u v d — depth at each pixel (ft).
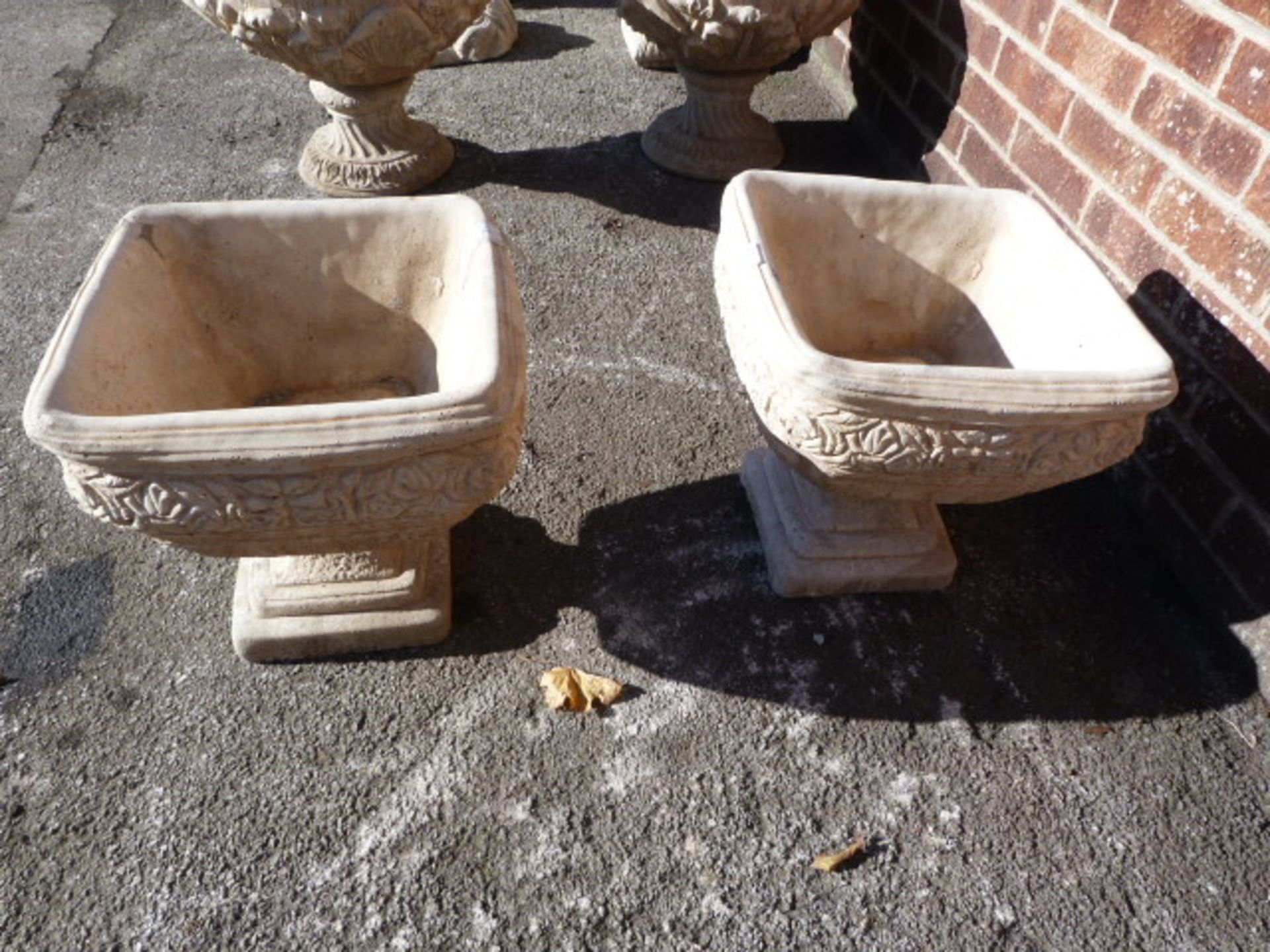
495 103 13.30
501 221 10.96
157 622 6.69
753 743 6.20
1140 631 7.03
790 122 13.35
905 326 7.32
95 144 12.00
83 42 14.42
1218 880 5.65
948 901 5.48
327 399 6.69
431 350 6.52
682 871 5.55
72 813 5.63
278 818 5.67
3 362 8.73
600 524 7.59
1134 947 5.34
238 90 13.33
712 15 10.09
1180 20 6.86
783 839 5.72
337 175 11.16
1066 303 6.20
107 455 4.47
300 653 6.47
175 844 5.52
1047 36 8.60
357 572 6.30
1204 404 6.94
